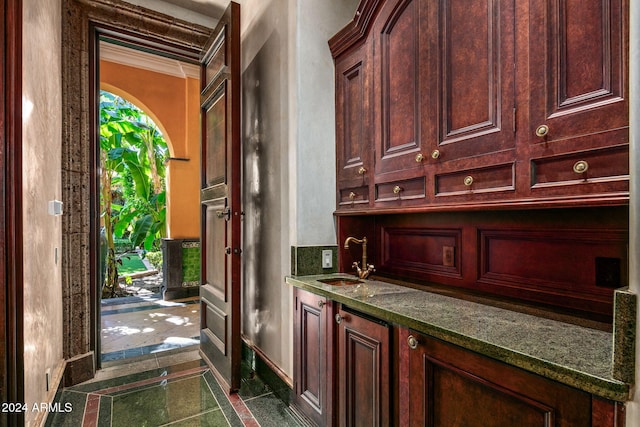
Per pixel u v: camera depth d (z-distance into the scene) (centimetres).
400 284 172
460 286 150
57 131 213
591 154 89
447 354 101
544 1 100
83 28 238
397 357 121
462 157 125
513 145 108
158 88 464
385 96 165
